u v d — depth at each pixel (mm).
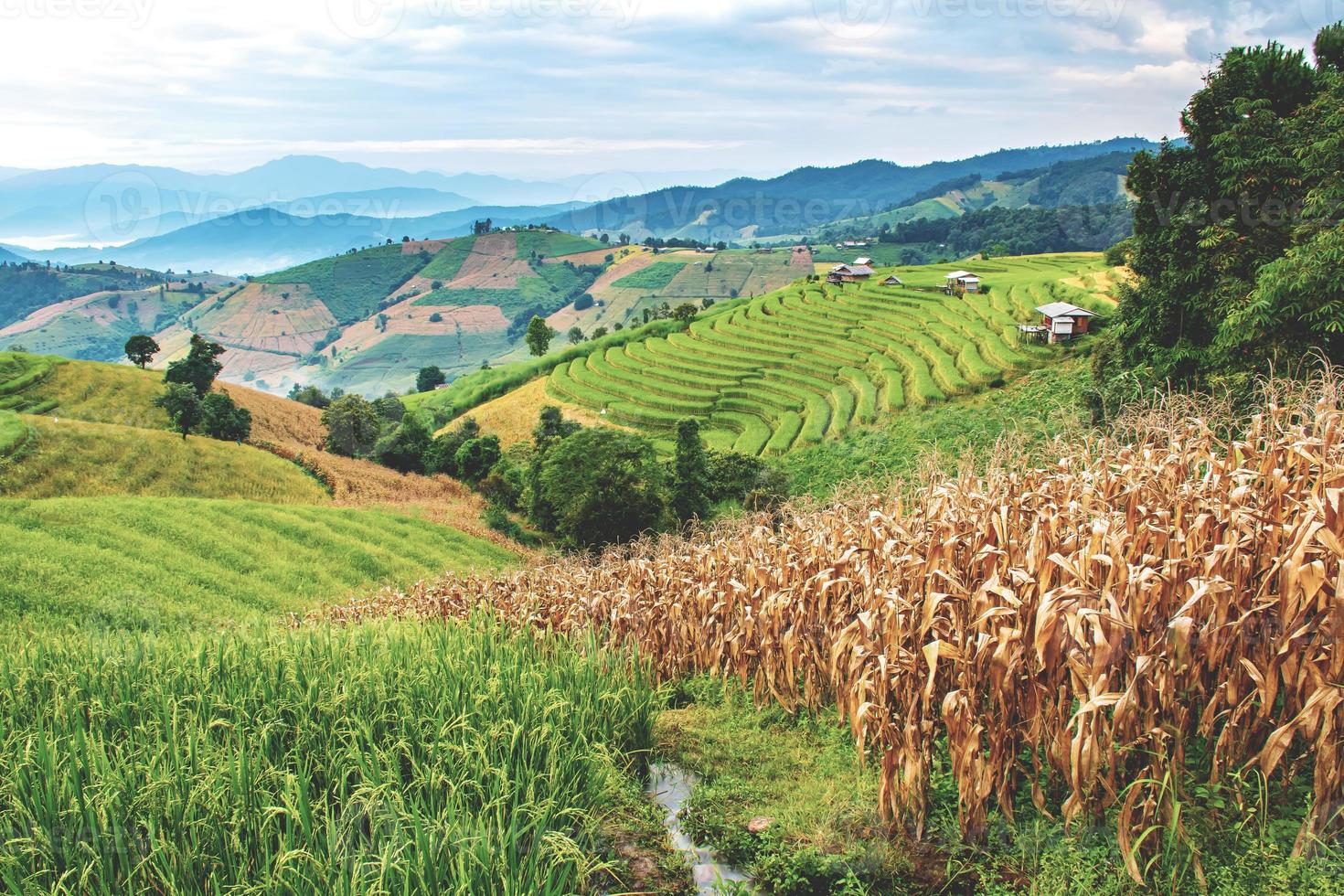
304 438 99625
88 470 62594
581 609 18000
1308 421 9859
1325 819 7098
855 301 112062
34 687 10984
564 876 7098
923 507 11805
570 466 56688
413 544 53031
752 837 8961
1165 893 6871
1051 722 8156
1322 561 7254
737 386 91938
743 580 15211
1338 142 26672
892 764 8570
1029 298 85500
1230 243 31406
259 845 7488
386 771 8703
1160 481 10438
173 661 11906
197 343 98250
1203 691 8141
